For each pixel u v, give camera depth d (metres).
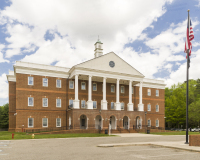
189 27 19.33
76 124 34.03
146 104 47.84
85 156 11.46
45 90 36.94
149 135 31.00
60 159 10.52
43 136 26.00
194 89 68.81
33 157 11.09
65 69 39.38
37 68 36.38
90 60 37.28
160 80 51.19
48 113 36.66
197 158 10.98
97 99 41.25
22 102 34.66
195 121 59.00
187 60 18.98
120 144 16.80
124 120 43.97
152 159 10.59
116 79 40.41
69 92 39.06
